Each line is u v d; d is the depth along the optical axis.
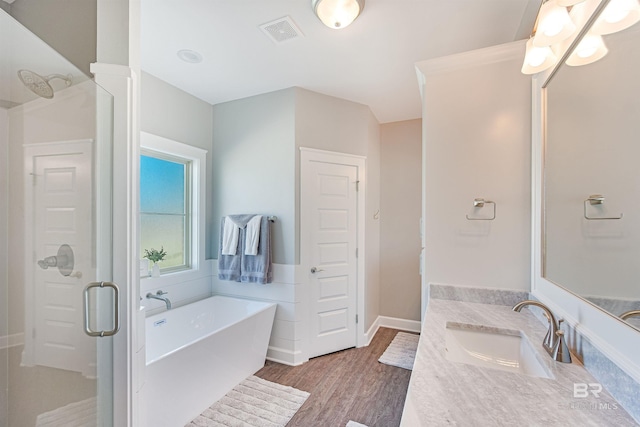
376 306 3.55
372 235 3.37
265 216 2.75
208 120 3.05
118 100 1.23
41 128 1.15
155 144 2.47
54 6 1.36
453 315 1.54
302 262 2.71
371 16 1.75
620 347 0.82
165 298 2.44
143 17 1.76
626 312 0.81
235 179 2.98
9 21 1.10
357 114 3.08
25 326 1.13
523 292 1.66
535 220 1.59
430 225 1.87
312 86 2.70
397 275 3.62
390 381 2.34
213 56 2.20
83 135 1.19
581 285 1.07
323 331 2.83
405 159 3.61
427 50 2.11
